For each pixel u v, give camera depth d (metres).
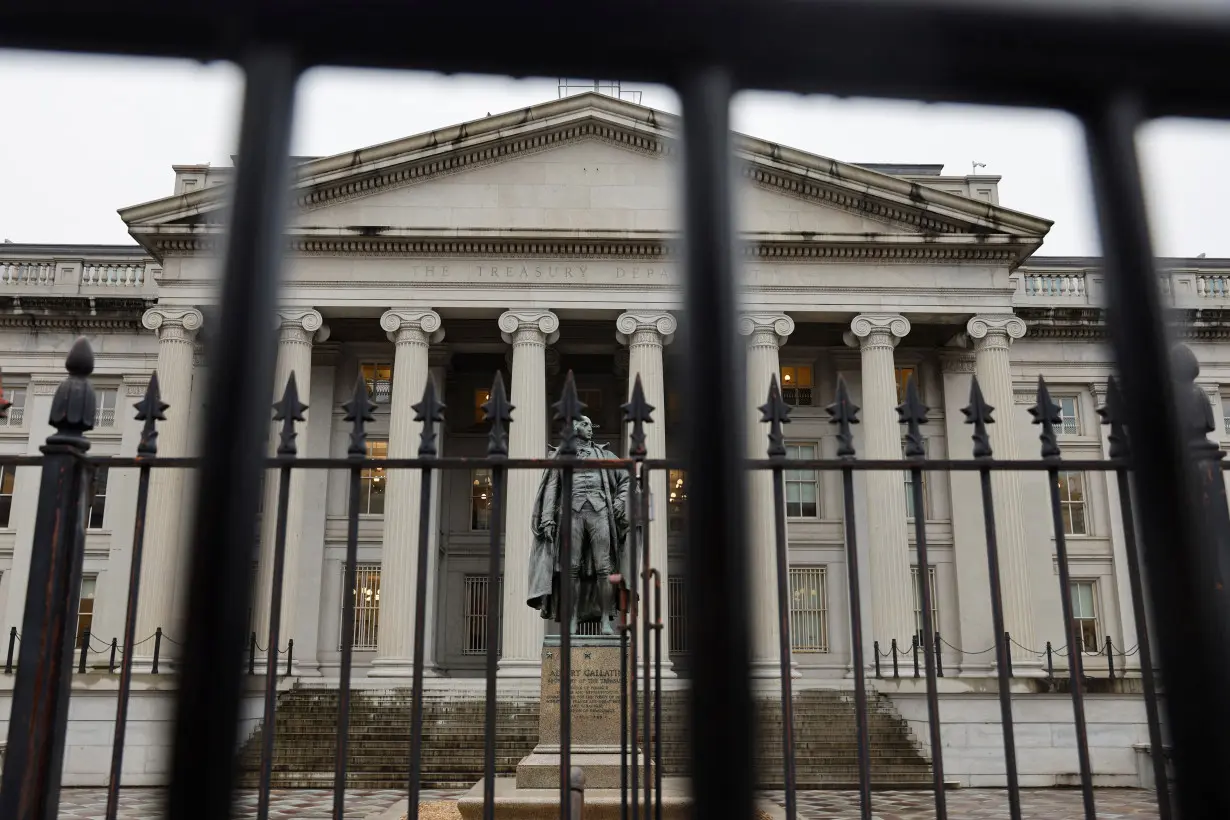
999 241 31.97
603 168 32.94
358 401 4.18
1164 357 2.07
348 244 31.77
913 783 21.67
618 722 11.10
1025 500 35.06
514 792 10.43
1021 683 26.50
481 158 32.84
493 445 4.21
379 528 34.25
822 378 36.19
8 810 3.57
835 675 33.44
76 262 36.34
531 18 1.89
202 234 31.61
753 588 2.11
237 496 2.11
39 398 35.50
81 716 25.42
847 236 31.89
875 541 30.27
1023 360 36.12
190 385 31.34
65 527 3.94
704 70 2.00
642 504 5.14
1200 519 2.08
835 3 1.90
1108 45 1.97
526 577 28.83
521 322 31.44
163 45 1.92
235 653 2.14
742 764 2.07
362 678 31.06
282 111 1.98
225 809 2.12
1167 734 2.11
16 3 1.81
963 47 1.96
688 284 2.11
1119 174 2.07
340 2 1.87
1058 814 17.06
